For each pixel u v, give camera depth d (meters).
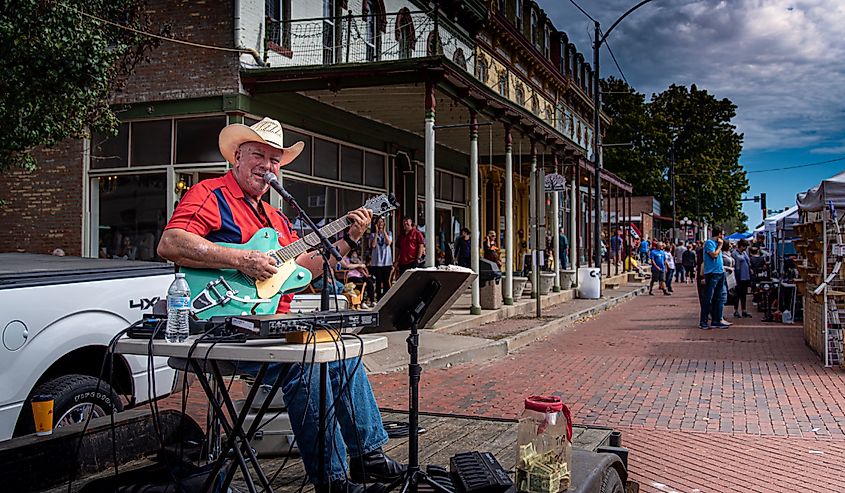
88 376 5.07
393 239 17.58
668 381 9.72
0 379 4.48
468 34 21.91
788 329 15.61
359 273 14.57
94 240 14.03
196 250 3.70
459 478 3.46
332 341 3.09
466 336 12.63
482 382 9.63
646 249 42.84
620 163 57.47
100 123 10.93
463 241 16.56
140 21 12.26
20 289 4.68
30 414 4.65
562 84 30.89
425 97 12.70
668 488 5.51
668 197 57.69
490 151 19.62
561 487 3.27
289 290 3.91
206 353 2.97
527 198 28.86
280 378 3.14
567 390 9.12
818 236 11.69
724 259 18.42
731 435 7.01
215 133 13.09
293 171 14.02
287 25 14.05
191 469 3.78
